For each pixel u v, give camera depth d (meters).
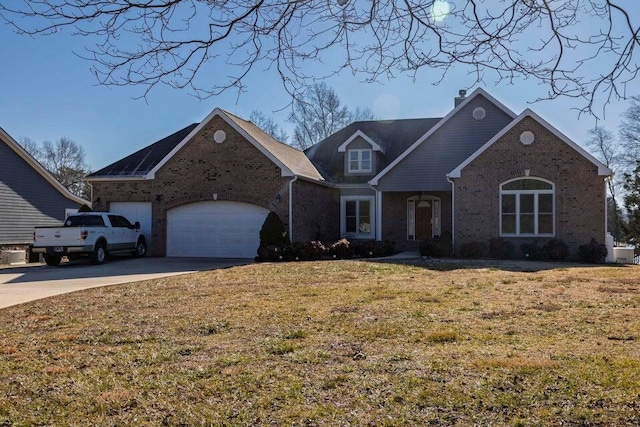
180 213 23.55
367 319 8.24
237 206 22.92
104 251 20.77
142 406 4.66
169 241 23.62
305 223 23.31
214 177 22.97
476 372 5.35
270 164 22.31
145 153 25.95
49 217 27.72
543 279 13.39
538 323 7.85
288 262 19.06
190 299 10.77
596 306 9.26
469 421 4.17
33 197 26.62
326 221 25.58
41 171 26.97
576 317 8.28
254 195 22.45
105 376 5.54
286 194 22.11
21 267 19.86
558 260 19.67
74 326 8.26
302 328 7.68
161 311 9.43
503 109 22.67
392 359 5.93
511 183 20.80
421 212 25.17
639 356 5.86
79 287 13.52
